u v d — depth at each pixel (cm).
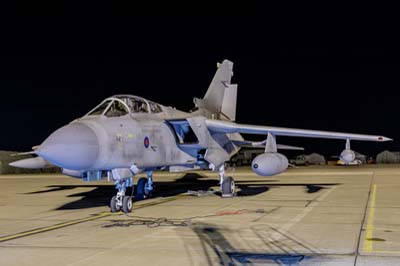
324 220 1005
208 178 2812
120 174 1207
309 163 5309
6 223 1068
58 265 639
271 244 757
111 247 755
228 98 2139
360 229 885
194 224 980
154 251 717
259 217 1064
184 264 632
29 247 775
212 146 1581
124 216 1138
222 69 2086
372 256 663
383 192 1659
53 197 1695
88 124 1148
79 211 1266
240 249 723
